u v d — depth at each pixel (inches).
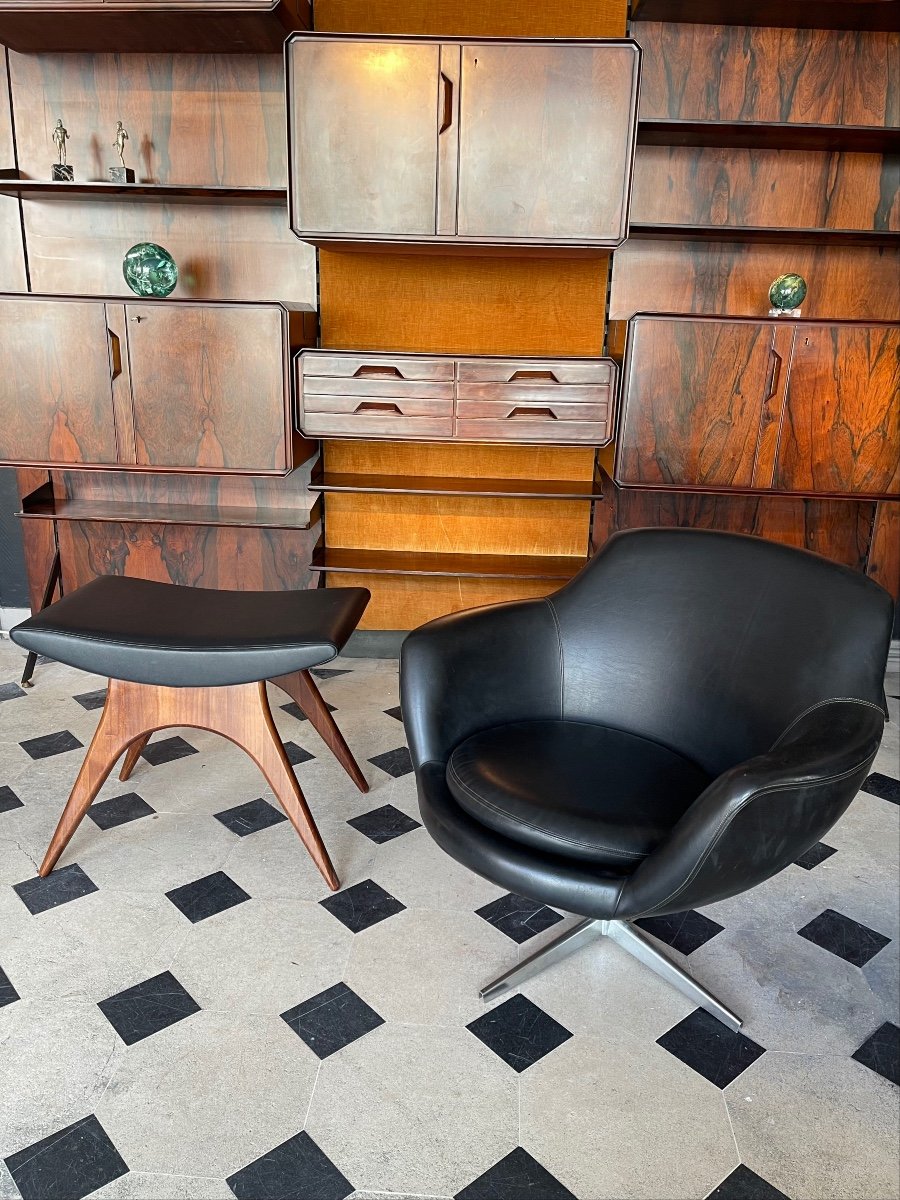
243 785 92.3
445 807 59.7
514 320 117.0
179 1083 55.4
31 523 124.3
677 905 51.8
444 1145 51.8
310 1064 57.2
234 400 104.7
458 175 96.2
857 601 59.4
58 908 72.0
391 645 129.7
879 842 86.0
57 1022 60.1
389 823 86.3
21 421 106.2
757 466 106.3
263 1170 49.8
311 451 118.1
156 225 113.4
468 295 116.1
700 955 69.1
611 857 53.3
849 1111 55.1
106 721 73.9
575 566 120.5
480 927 71.5
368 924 71.4
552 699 70.9
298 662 70.5
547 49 92.4
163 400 104.9
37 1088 54.7
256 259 114.7
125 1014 60.9
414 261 114.6
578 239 98.0
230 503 123.8
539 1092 55.7
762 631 63.4
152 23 96.2
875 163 110.6
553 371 104.1
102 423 106.0
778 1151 52.1
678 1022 62.0
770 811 48.7
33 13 93.2
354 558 122.1
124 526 124.1
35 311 102.5
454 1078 56.5
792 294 107.6
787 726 59.0
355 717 109.4
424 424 106.0
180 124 109.6
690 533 70.4
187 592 83.7
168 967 65.7
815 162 110.3
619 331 110.8
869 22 102.1
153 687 73.6
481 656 67.9
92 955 66.7
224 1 91.4
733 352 102.7
